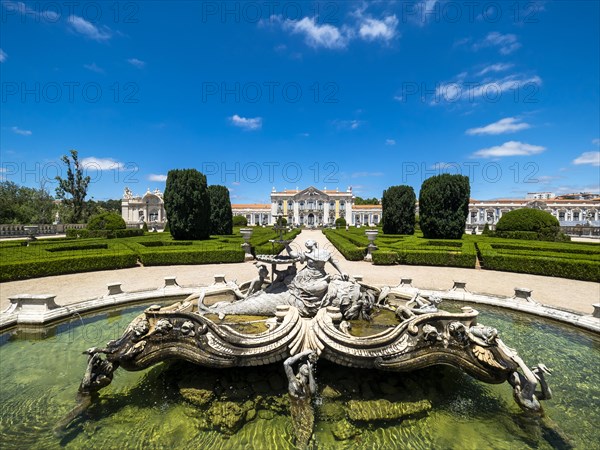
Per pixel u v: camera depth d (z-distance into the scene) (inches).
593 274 506.9
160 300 398.3
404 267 647.1
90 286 459.5
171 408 183.9
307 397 175.3
